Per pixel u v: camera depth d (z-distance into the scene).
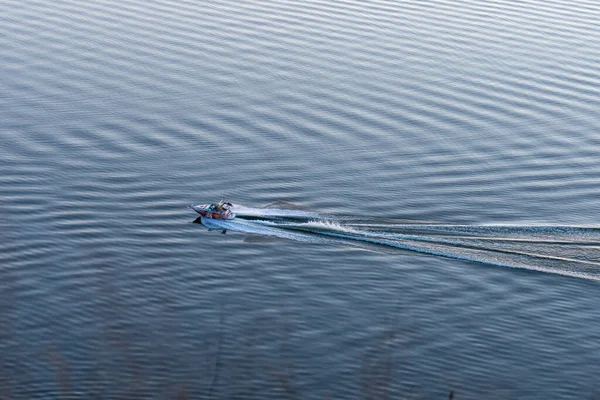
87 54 85.12
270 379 45.34
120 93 78.50
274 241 60.22
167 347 47.44
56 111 75.31
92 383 44.06
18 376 44.12
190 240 59.75
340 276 56.44
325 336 49.72
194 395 43.69
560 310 53.72
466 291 55.31
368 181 67.88
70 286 52.91
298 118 75.62
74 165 67.88
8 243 57.38
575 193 67.25
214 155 70.31
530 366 48.03
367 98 78.94
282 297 53.72
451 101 78.88
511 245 60.66
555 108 78.44
